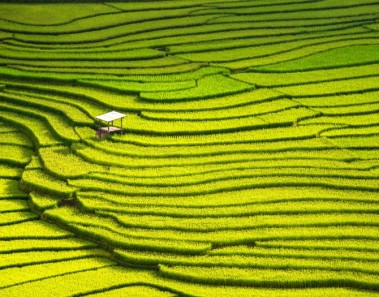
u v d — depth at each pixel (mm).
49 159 73688
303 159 73812
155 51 97562
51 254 62312
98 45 99062
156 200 67750
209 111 82312
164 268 59844
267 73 92312
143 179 70438
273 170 71750
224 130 78625
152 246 62125
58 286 57906
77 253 62531
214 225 64250
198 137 77500
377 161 73688
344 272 58906
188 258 60969
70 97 86000
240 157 74000
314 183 69750
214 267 60000
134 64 93562
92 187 69375
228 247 62250
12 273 59500
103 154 74312
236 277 58500
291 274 58750
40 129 79688
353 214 65875
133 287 58375
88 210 66812
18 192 70625
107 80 88562
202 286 58219
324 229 63906
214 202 67250
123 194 68625
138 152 74438
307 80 90125
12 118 82000
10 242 63469
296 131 78812
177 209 66375
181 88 86688
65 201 68750
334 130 79438
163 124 79250
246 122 80000
